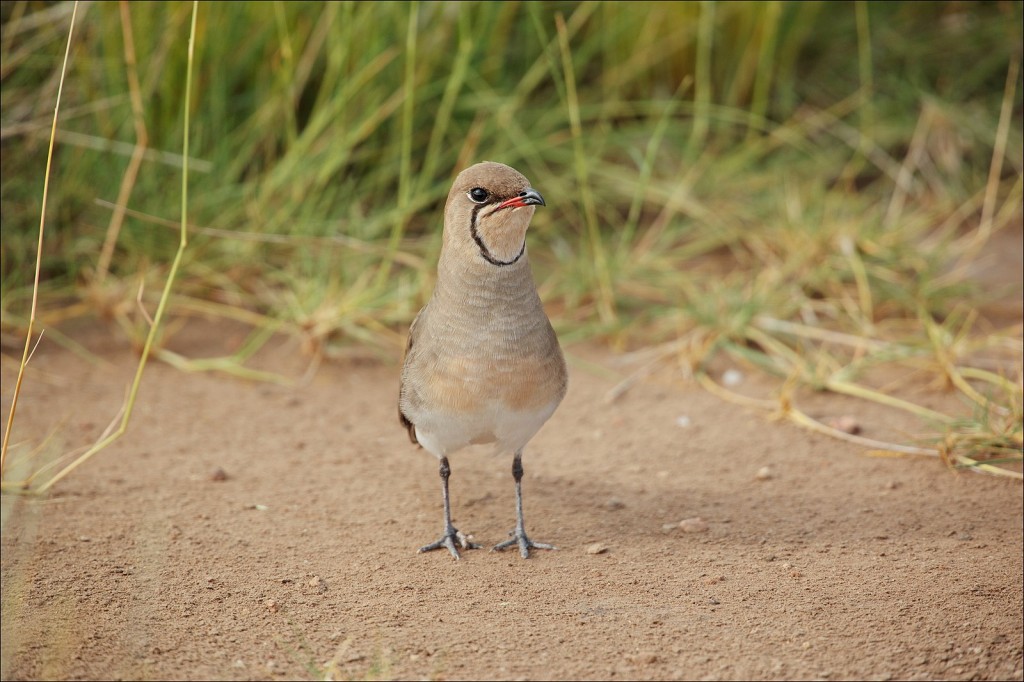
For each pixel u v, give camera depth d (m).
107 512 9.95
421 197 15.35
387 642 8.02
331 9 14.81
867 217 16.78
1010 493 10.63
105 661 7.74
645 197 17.11
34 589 8.58
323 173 14.92
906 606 8.46
